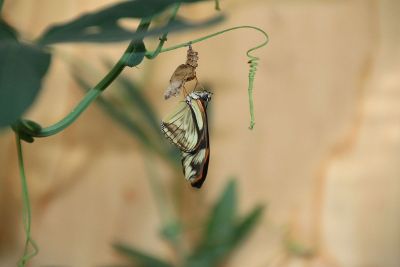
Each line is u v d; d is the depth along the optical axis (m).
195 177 0.84
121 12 0.74
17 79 0.71
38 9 1.29
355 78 1.39
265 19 1.37
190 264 1.16
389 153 1.38
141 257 1.15
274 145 1.39
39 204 1.36
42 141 1.35
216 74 1.37
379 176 1.39
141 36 0.73
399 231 1.39
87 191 1.37
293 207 1.39
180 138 0.84
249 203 1.39
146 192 1.37
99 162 1.37
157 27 0.74
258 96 1.38
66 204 1.37
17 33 0.73
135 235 1.38
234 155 1.38
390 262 1.40
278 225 1.39
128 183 1.37
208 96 0.84
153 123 1.11
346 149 1.39
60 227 1.36
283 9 1.38
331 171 1.39
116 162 1.37
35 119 1.32
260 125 1.38
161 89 1.30
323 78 1.39
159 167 1.35
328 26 1.39
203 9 1.33
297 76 1.39
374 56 1.38
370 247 1.40
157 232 1.37
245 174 1.38
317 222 1.40
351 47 1.39
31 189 1.35
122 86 1.12
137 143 1.36
